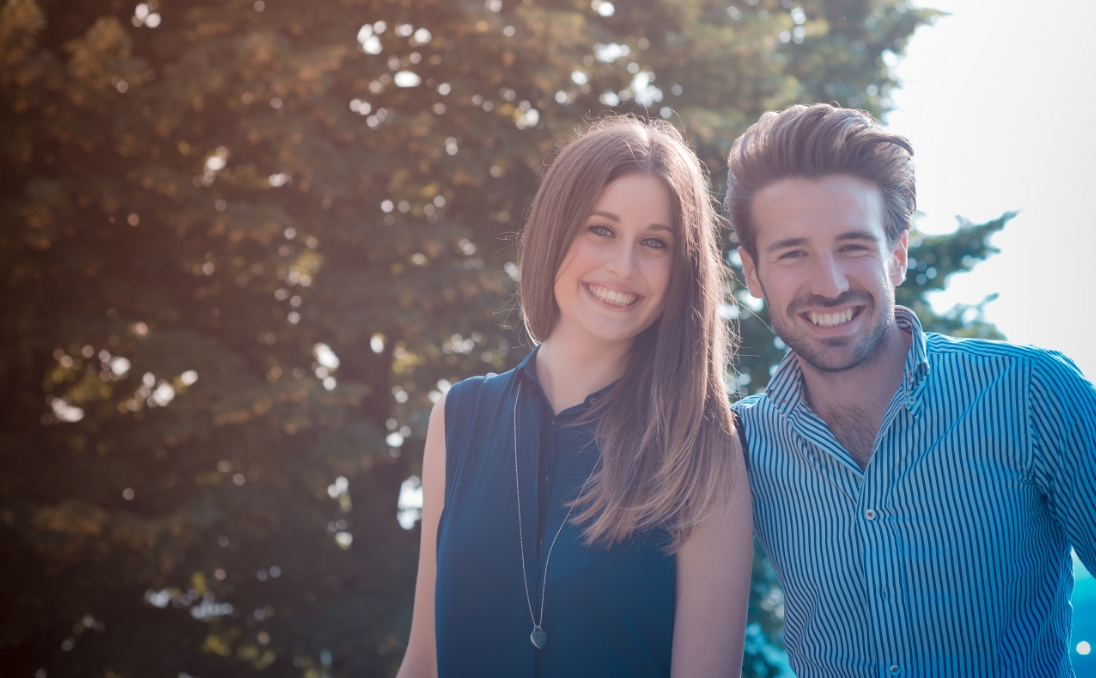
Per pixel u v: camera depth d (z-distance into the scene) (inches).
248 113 321.4
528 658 70.8
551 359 79.4
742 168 77.7
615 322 73.1
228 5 323.3
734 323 340.5
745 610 73.1
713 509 71.1
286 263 328.2
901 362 77.1
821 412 78.5
